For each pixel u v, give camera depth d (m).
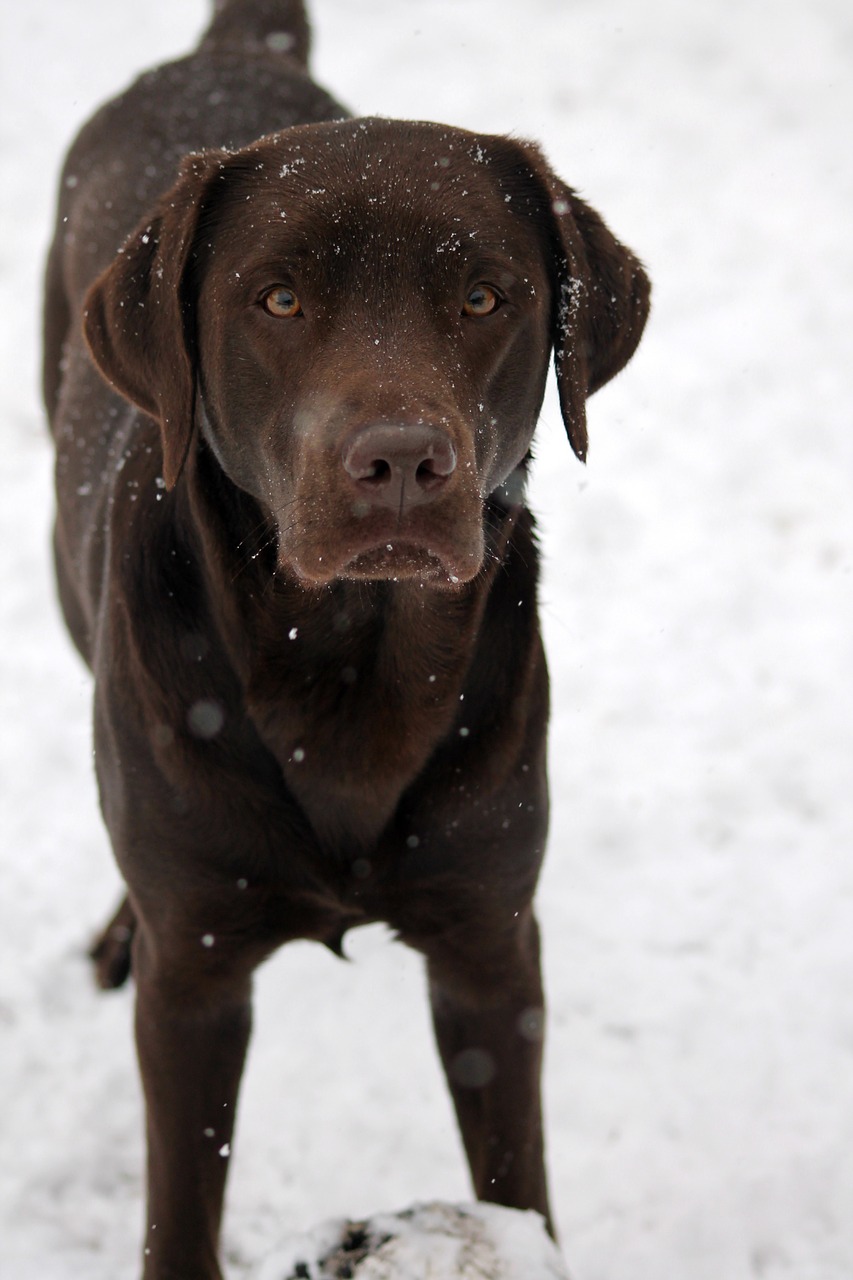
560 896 4.20
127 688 2.72
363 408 2.20
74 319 3.88
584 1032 3.76
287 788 2.67
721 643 5.15
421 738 2.66
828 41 9.00
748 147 8.12
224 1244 3.23
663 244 7.38
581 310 2.67
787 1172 3.32
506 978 2.90
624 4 9.40
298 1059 3.70
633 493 5.85
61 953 3.97
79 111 8.52
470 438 2.32
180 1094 2.86
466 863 2.75
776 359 6.57
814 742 4.71
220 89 4.19
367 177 2.43
